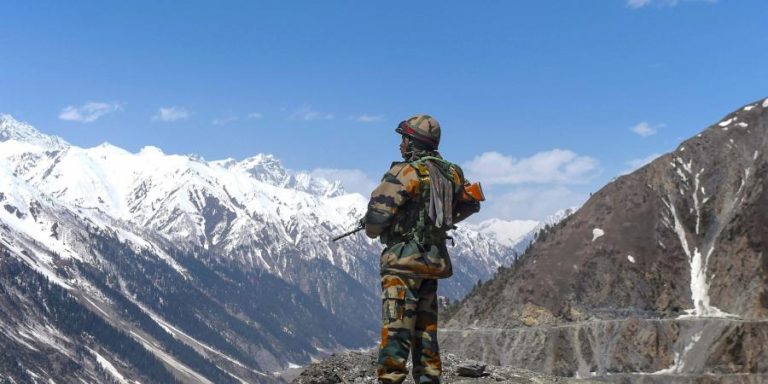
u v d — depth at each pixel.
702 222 182.75
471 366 12.96
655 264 176.88
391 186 7.04
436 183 7.13
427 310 7.24
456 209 7.52
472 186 7.53
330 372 12.53
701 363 144.00
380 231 7.06
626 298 170.25
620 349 153.75
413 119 7.48
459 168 7.59
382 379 7.01
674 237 183.00
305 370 12.85
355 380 12.23
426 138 7.37
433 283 7.27
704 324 152.75
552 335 161.12
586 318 166.12
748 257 166.12
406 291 7.02
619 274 175.88
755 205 175.12
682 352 149.50
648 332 155.00
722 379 138.12
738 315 155.75
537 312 171.62
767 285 158.25
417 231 7.07
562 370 154.12
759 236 168.38
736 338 145.38
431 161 7.29
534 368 155.62
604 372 149.38
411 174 7.07
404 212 7.12
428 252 7.05
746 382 136.25
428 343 7.18
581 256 182.38
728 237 172.38
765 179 179.62
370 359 13.17
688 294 168.00
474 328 174.88
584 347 156.38
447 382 12.30
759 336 144.38
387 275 7.11
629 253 180.12
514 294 179.25
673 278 173.12
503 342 164.25
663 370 147.50
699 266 174.25
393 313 6.98
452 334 174.00
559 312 170.62
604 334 157.75
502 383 12.34
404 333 6.99
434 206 7.03
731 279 164.62
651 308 166.88
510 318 172.75
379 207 6.98
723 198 185.88
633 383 144.50
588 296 172.38
